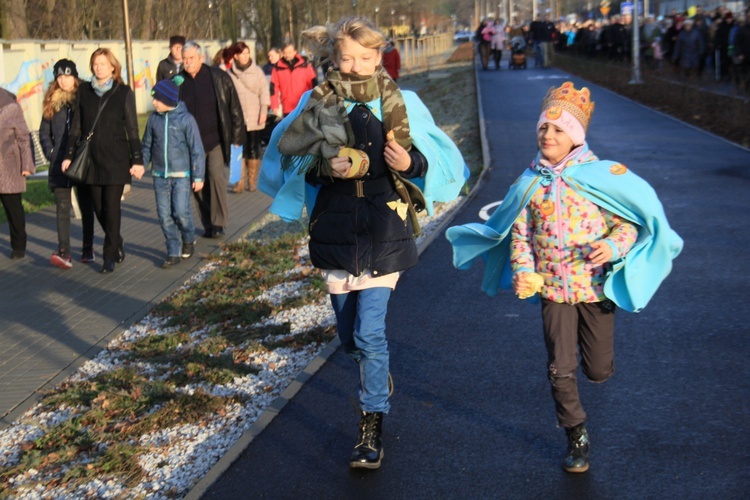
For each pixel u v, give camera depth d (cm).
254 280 839
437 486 415
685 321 624
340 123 407
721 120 1769
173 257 921
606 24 4191
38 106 2469
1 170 938
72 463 478
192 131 898
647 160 1370
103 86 861
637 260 396
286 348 629
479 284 746
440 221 1022
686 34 2677
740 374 525
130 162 874
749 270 747
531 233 411
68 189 911
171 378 584
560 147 402
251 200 1279
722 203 1031
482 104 2355
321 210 427
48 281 878
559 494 401
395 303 706
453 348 596
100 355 665
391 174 419
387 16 6141
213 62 1330
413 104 417
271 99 1518
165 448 481
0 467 485
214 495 418
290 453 456
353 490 416
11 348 686
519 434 463
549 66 4222
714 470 414
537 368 552
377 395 434
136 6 3575
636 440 448
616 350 574
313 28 413
